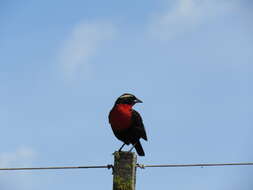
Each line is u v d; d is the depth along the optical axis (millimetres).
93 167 9867
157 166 10086
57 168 10102
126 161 9484
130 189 9320
